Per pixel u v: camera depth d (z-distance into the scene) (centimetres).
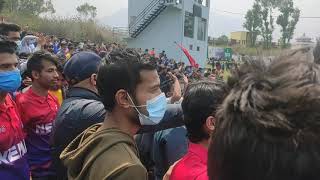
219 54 4941
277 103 72
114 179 168
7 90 309
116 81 194
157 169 310
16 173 317
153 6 3678
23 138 331
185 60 3769
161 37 3728
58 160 263
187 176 194
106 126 195
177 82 325
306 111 70
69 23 3966
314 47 89
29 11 5316
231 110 77
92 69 278
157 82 203
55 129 264
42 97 374
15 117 322
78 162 189
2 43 312
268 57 85
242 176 74
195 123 205
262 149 71
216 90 201
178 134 299
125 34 4019
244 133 73
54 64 379
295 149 69
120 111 196
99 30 4009
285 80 74
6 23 600
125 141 184
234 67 87
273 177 70
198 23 4094
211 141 84
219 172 79
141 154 320
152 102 200
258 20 7150
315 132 69
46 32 3850
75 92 276
